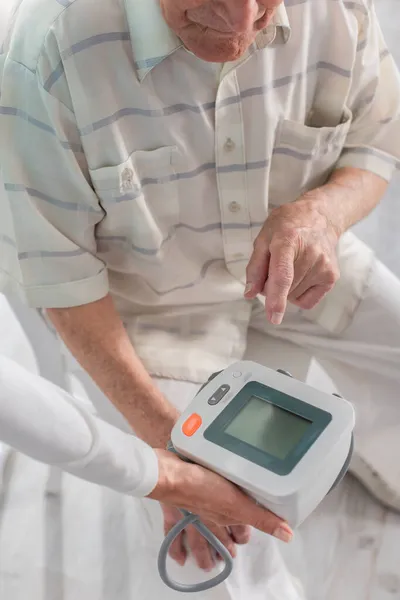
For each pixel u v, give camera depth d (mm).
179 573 939
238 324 1090
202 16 720
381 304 1078
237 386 815
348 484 1178
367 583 1064
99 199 882
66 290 906
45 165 843
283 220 910
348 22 895
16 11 815
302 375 1115
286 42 864
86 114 809
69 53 778
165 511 920
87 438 668
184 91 834
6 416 610
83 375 1065
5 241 908
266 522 764
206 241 986
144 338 1034
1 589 1027
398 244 1547
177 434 778
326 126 1001
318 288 933
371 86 1001
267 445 759
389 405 1131
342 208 980
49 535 1066
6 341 1410
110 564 1003
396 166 1056
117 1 783
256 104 874
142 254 956
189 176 905
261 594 935
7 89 801
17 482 1148
